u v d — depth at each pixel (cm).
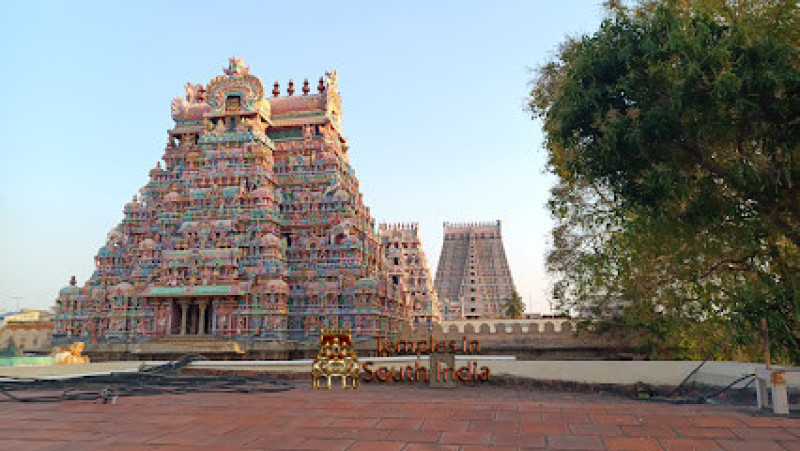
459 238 14725
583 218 3216
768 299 1931
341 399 1565
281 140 6800
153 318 5488
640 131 1769
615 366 2278
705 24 1722
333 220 5869
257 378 2512
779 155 1741
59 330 5859
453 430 1029
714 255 2189
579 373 2320
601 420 1120
